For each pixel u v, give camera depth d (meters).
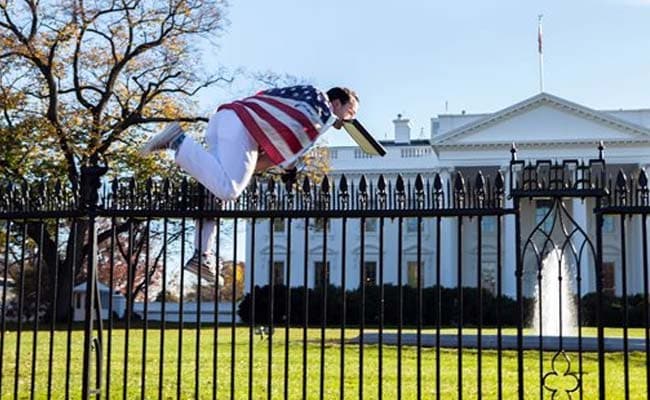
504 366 15.52
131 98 39.84
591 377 13.50
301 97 7.25
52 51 36.75
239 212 7.54
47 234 25.42
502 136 57.75
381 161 60.34
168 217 7.74
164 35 39.47
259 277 57.84
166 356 16.53
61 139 36.12
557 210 7.25
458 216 7.28
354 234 59.22
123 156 37.38
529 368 15.08
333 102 7.63
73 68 38.38
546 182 7.24
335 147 60.91
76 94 38.56
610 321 40.56
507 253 54.88
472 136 58.19
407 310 43.34
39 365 14.84
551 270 27.92
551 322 28.19
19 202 8.11
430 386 12.05
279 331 27.77
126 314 7.82
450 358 17.08
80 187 7.98
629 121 56.12
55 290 8.12
